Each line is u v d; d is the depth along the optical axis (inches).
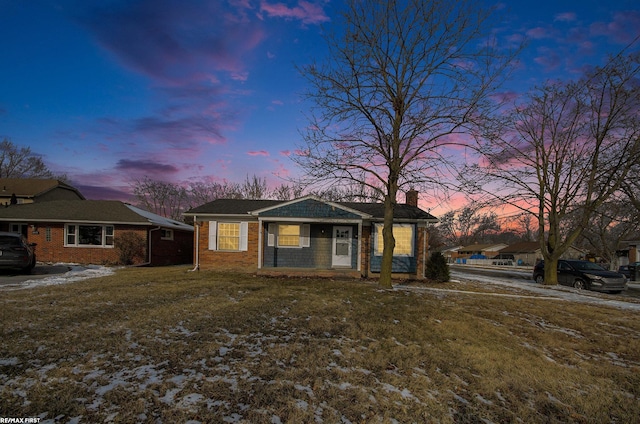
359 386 175.2
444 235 3361.2
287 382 172.2
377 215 647.8
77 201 877.2
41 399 144.0
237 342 225.1
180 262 998.4
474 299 447.5
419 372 199.8
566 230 986.1
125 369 176.2
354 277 615.2
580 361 241.3
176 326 253.8
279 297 380.8
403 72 489.4
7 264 511.5
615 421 165.9
